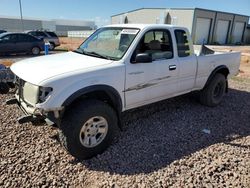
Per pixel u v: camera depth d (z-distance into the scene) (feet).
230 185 9.98
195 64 16.67
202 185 9.93
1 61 40.06
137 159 11.68
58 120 10.95
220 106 19.81
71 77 10.84
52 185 9.71
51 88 10.38
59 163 11.12
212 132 14.89
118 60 12.76
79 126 10.94
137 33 13.51
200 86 17.92
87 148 11.46
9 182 9.70
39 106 10.41
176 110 18.28
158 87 14.64
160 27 14.60
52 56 14.28
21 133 13.55
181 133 14.52
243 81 29.96
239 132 15.10
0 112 16.21
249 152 12.60
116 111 12.89
